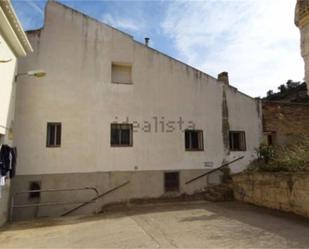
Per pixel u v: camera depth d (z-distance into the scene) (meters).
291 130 14.45
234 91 13.90
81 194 11.24
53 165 11.08
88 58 12.05
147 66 12.77
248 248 5.42
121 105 12.16
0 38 7.83
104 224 8.28
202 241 5.99
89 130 11.61
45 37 11.74
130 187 11.77
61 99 11.50
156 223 7.93
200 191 12.63
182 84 13.11
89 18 12.34
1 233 7.70
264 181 9.67
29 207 10.73
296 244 5.51
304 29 6.69
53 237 7.09
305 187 7.76
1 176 8.09
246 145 13.64
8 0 7.21
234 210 9.48
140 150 12.12
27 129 11.02
